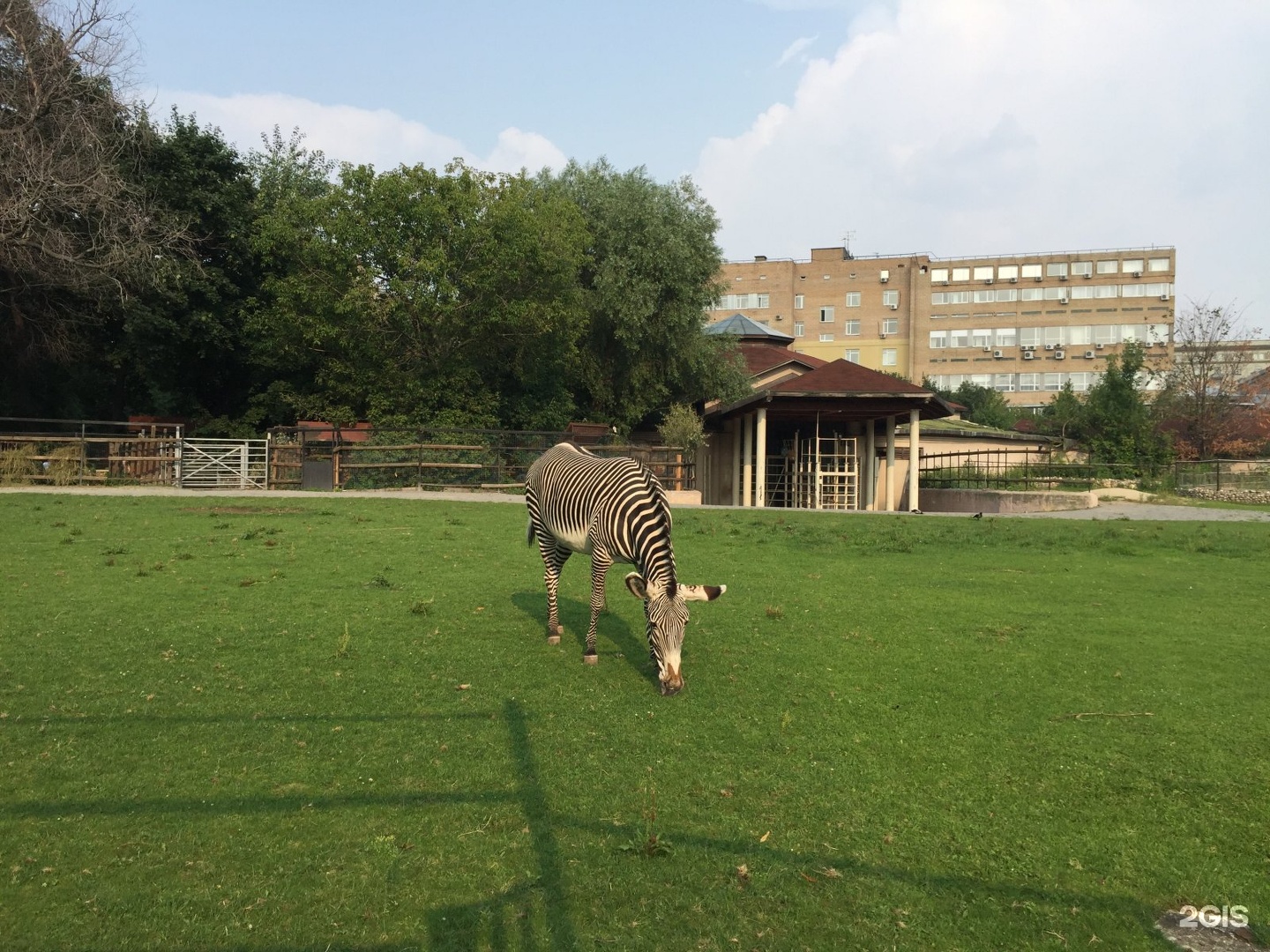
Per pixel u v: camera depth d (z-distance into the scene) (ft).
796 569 41.09
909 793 16.40
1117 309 278.46
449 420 91.15
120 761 17.03
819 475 94.43
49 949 11.37
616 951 11.57
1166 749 18.63
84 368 102.83
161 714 19.53
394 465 83.05
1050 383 282.36
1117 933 12.28
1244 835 15.03
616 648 26.13
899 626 29.43
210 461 83.46
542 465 27.71
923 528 59.82
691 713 20.45
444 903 12.60
